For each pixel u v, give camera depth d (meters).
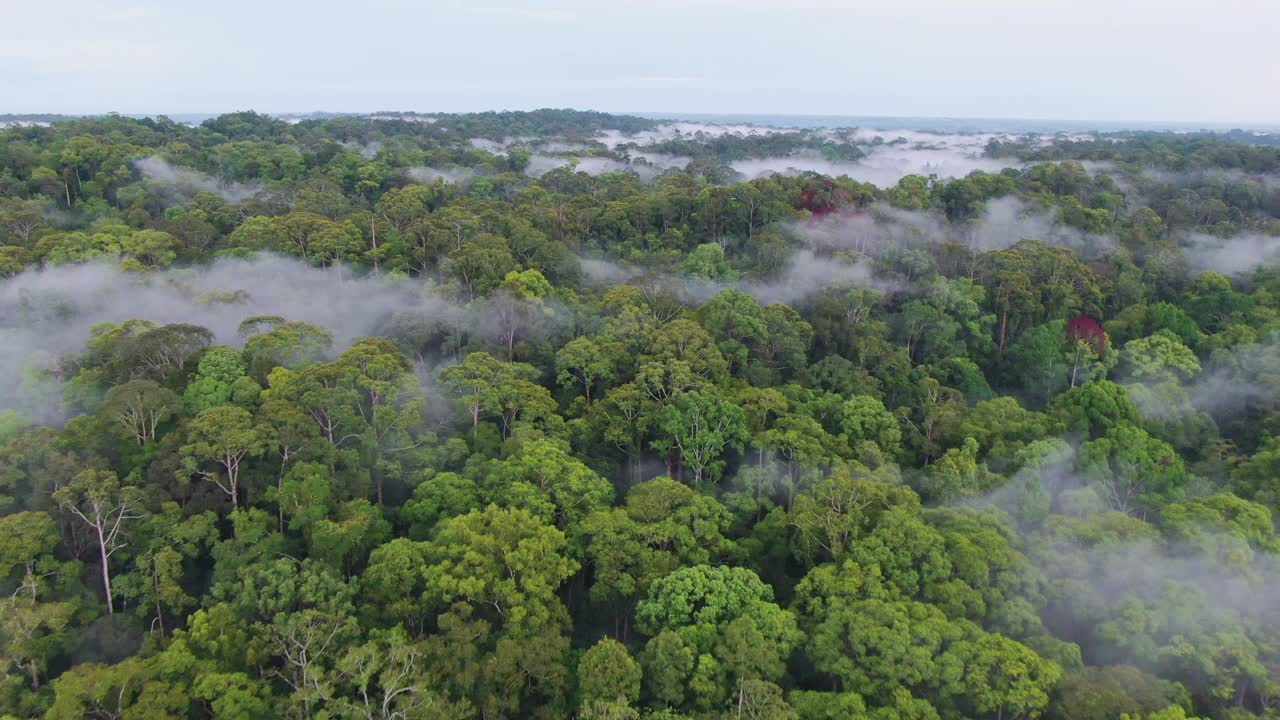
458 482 60.44
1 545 47.50
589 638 55.50
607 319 85.81
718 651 45.25
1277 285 108.00
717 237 132.62
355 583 50.25
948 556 50.75
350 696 44.06
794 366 87.81
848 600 48.38
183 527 53.25
